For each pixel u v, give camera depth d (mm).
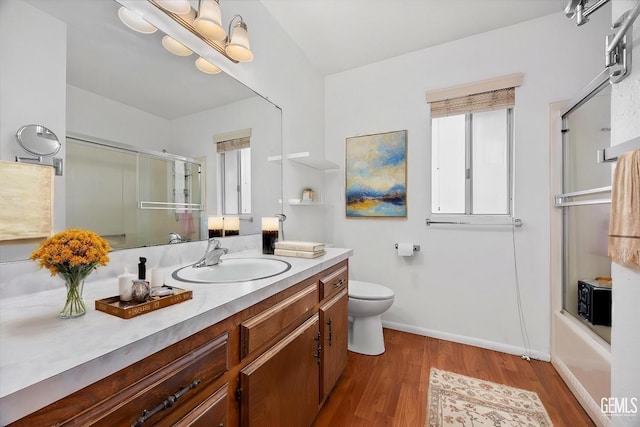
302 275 1148
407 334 2363
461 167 2291
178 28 1263
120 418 509
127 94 1078
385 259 2512
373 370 1799
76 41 927
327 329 1395
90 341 521
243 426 828
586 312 1618
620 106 1026
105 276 985
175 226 1271
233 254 1580
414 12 1891
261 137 1826
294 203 2086
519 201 2025
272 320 952
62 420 433
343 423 1335
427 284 2340
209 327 717
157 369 583
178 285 919
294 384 1080
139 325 594
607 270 1580
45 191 844
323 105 2750
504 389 1597
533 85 1978
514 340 2041
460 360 1927
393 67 2467
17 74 789
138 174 1119
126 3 1067
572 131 1806
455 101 2213
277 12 1879
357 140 2627
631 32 959
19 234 789
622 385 996
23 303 736
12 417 381
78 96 929
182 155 1308
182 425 632
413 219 2400
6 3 771
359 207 2621
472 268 2184
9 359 456
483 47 2127
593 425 1312
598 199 1500
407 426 1316
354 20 1967
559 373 1745
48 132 853
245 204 1702
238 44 1350
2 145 760
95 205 972
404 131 2428
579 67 1862
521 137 2014
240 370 825
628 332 965
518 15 1930
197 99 1374
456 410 1422
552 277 1906
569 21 1887
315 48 2314
